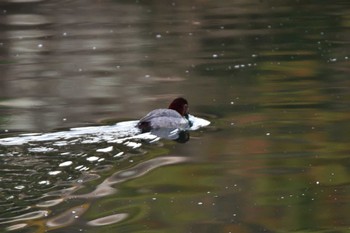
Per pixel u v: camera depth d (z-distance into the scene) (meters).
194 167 11.69
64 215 9.69
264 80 17.77
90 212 9.88
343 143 12.77
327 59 19.83
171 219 9.80
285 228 9.56
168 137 13.07
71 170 11.09
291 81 17.53
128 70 19.53
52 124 14.17
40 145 12.16
